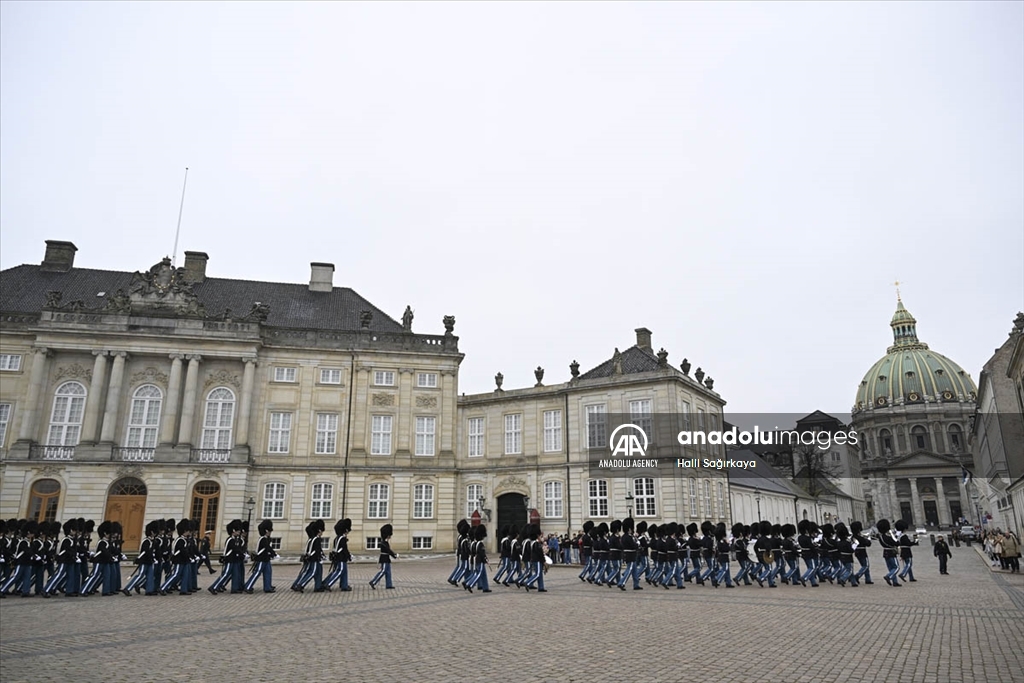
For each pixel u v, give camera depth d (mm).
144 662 11914
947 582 29031
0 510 44875
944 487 156875
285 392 52750
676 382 51594
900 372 176875
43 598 22531
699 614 17938
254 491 50281
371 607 19578
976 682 10398
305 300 59219
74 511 45562
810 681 10414
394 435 54125
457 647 13156
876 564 44031
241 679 10641
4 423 47719
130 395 49500
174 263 58688
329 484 51875
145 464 47188
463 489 57781
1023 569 38438
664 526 27547
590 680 10469
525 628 15477
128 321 49438
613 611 18609
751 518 67688
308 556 24172
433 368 56219
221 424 50688
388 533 25594
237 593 23547
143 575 23656
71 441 47969
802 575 29766
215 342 50469
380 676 10797
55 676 10867
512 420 57531
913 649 12938
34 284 54062
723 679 10516
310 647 13242
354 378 54250
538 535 27203
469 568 24797
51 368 48562
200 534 47375
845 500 119312
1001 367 62344
